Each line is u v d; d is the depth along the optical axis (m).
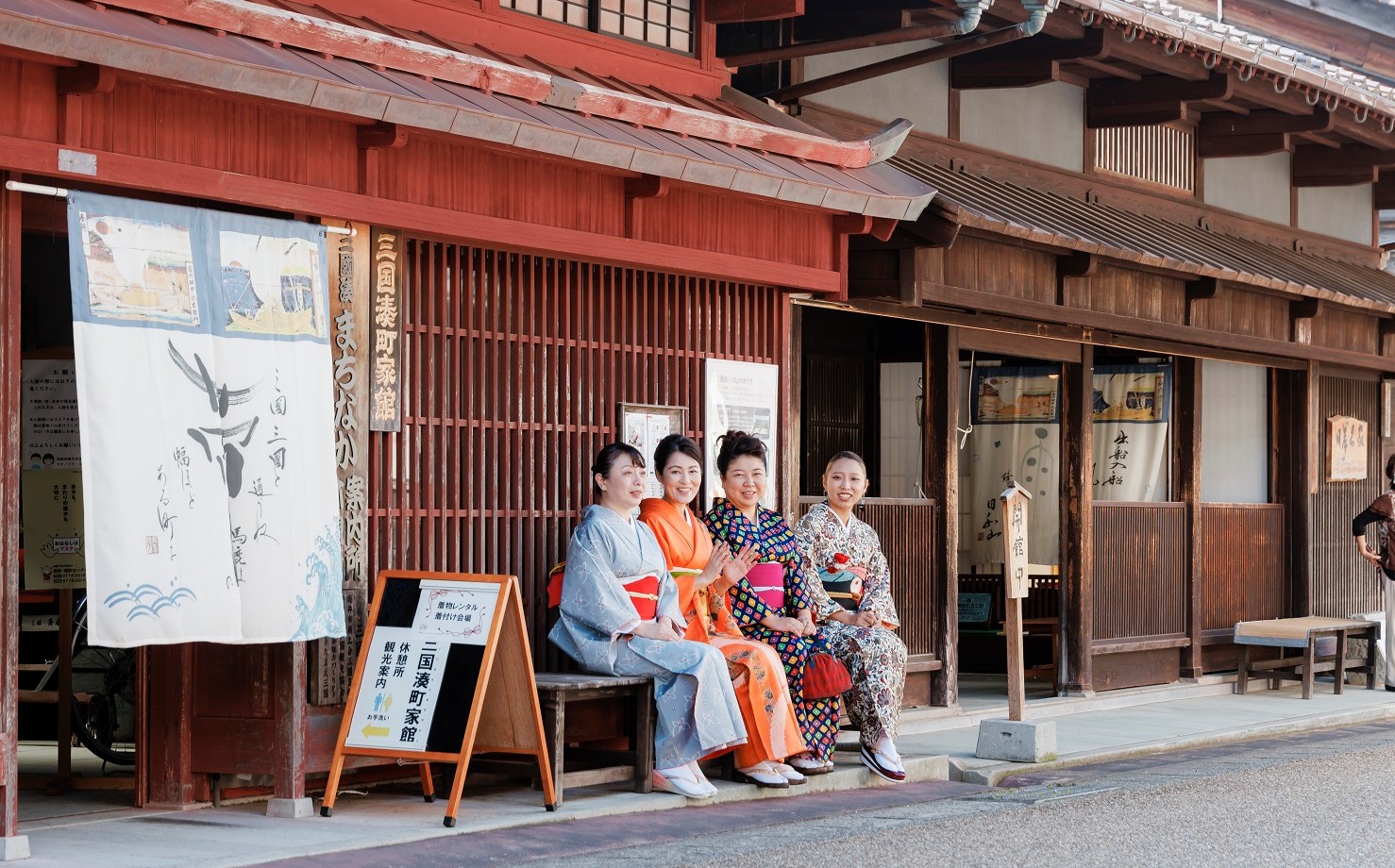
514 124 7.45
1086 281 11.69
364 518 7.38
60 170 6.05
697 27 9.84
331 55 6.98
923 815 7.64
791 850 6.61
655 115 8.42
